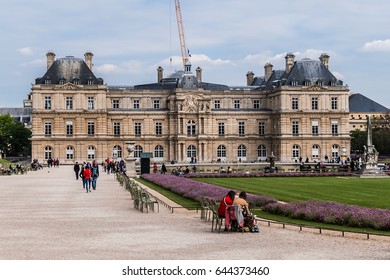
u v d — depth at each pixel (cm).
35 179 10294
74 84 18000
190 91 18600
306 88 18588
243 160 19112
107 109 18562
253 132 19238
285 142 18538
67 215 4919
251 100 19938
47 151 17962
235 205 3997
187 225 4319
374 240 3622
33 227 4178
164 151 18812
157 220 4609
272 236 3781
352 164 12050
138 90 19262
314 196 6538
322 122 18700
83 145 18125
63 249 3316
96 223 4409
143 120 18725
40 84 17962
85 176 7462
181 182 8119
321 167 13150
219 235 3825
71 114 18025
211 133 18875
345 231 3906
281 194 6838
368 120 10781
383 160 18175
